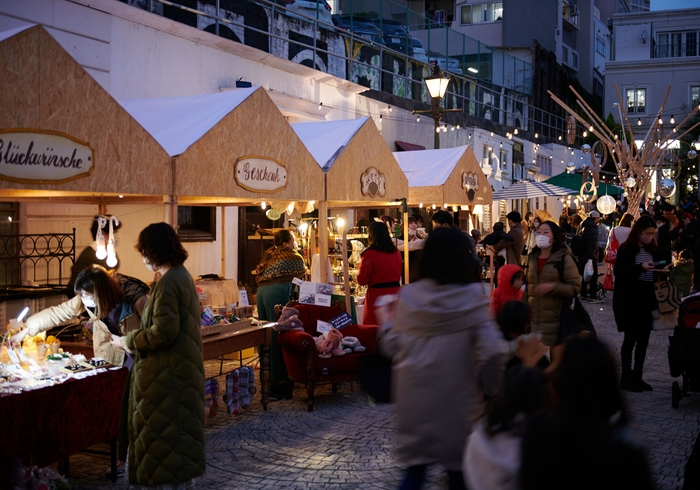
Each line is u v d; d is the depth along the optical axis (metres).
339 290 11.48
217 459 5.60
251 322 7.14
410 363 3.68
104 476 5.21
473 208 13.62
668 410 6.95
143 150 5.72
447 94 24.11
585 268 15.16
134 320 5.20
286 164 7.39
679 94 46.19
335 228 13.38
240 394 7.01
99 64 10.18
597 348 2.30
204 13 12.41
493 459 2.45
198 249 12.45
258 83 13.95
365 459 5.59
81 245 9.35
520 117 31.92
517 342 4.63
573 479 2.11
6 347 5.13
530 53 39.34
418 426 3.62
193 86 12.19
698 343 6.71
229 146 6.59
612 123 42.31
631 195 17.89
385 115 19.64
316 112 16.00
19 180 4.77
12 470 4.20
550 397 2.40
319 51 16.45
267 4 14.50
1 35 4.80
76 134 5.15
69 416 4.66
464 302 3.62
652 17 48.69
